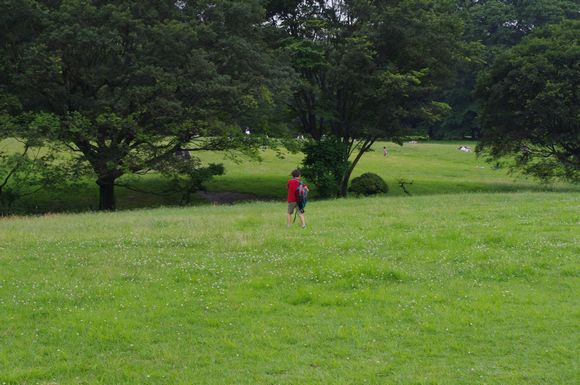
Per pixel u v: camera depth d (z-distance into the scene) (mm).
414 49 37531
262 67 32719
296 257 12430
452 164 63594
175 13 31797
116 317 8867
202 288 10398
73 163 32031
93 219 20094
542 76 38281
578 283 10703
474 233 15195
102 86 32469
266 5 39406
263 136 37344
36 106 31547
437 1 41531
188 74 29922
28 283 10656
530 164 46344
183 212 22812
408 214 19375
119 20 28531
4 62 29594
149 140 31391
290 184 16688
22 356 7559
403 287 10570
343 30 39500
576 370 7047
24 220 20672
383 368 7184
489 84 42125
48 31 28750
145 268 11727
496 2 84438
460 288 10508
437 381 6824
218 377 6973
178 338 8156
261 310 9289
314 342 8016
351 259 12062
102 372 7129
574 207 19953
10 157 30078
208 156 60281
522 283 10859
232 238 14578
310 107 40719
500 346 7883
